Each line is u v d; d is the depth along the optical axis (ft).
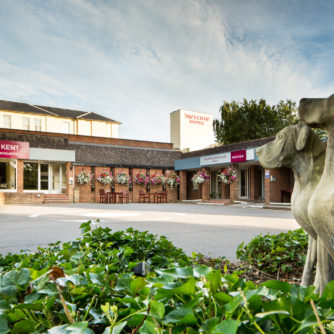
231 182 68.23
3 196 64.95
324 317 2.45
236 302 2.50
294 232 13.92
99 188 78.64
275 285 3.12
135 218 34.14
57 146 71.87
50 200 70.33
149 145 93.25
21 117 119.65
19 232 22.93
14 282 3.85
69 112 136.98
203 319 2.84
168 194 86.94
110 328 2.48
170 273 3.53
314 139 5.91
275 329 2.51
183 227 25.64
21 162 68.80
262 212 45.91
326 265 5.38
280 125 105.91
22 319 3.06
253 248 11.88
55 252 9.80
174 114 153.28
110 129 135.64
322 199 4.25
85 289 3.97
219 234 21.56
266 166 6.41
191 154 85.71
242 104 112.37
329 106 4.16
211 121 156.25
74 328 2.49
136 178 83.05
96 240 10.72
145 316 2.73
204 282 3.42
